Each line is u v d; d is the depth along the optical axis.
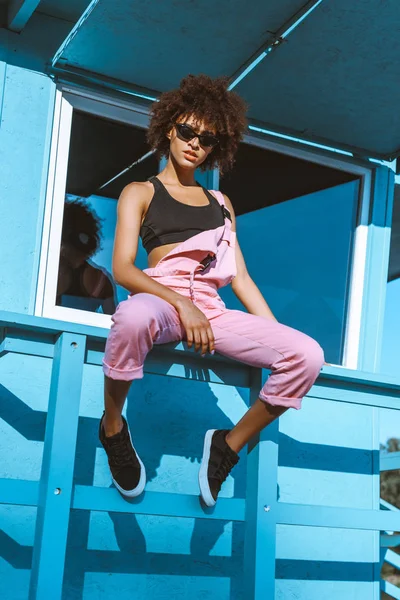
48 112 3.02
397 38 2.79
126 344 2.02
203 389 3.04
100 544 2.70
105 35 2.85
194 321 2.11
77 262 3.01
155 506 2.22
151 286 2.16
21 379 2.71
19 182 2.93
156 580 2.77
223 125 2.45
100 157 3.14
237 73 3.05
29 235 2.91
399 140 3.49
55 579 2.01
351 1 2.61
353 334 3.54
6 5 3.03
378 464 3.36
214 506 2.32
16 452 2.65
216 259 2.35
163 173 2.47
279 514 2.37
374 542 3.24
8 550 2.53
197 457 2.96
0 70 2.96
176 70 3.07
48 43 3.07
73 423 2.12
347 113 3.29
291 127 3.43
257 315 2.42
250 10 2.69
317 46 2.85
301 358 2.17
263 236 3.44
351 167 3.63
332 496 3.23
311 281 3.50
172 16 2.73
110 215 3.12
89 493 2.13
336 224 3.60
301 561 3.08
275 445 2.41
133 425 2.88
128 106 3.19
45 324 2.14
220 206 2.46
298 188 3.54
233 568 2.91
